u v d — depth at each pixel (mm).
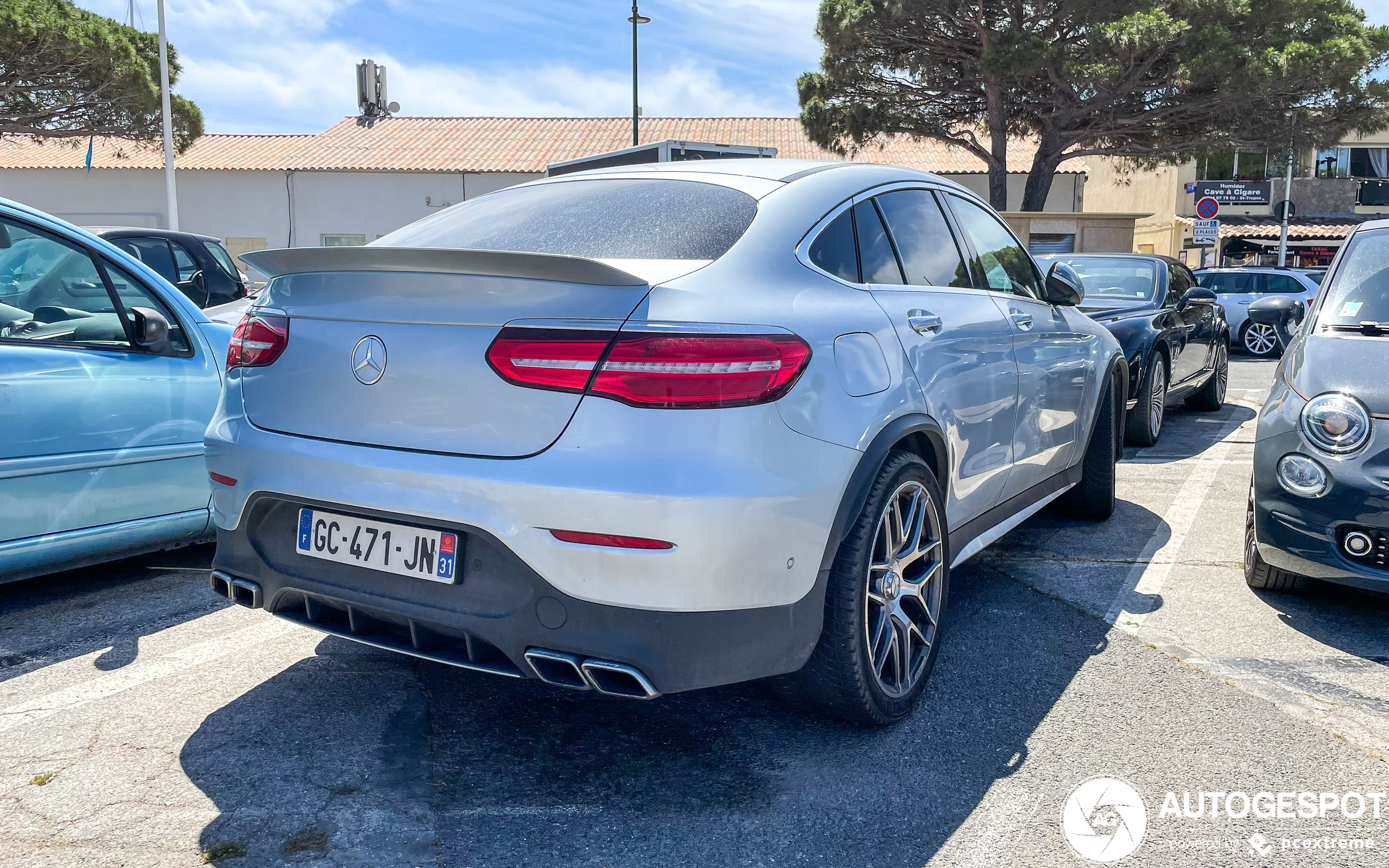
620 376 2055
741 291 2299
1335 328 3760
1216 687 2959
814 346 2332
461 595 2205
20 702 2799
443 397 2205
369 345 2316
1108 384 4570
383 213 29781
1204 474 6090
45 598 3691
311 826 2188
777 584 2211
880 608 2621
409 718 2725
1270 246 29984
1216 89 20219
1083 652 3227
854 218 2867
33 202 30422
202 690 2887
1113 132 22375
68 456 3465
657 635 2082
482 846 2127
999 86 21422
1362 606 3680
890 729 2684
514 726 2689
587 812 2270
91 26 21938
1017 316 3564
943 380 2873
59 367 3461
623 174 3020
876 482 2504
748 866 2070
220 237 30125
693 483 2045
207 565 4121
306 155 30641
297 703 2809
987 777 2438
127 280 3768
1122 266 8148
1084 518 4891
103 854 2066
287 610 2539
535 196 2992
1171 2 19469
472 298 2209
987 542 3393
